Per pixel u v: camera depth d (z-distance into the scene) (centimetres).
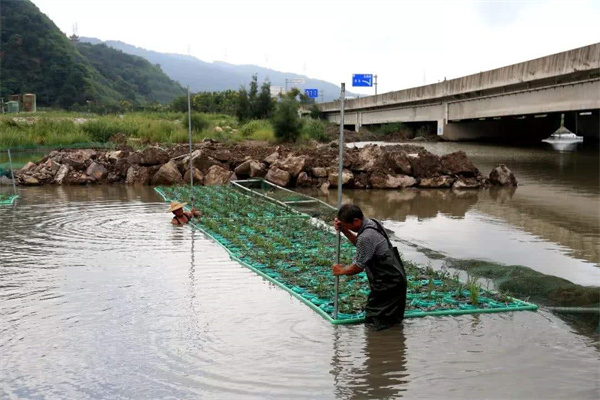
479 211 1526
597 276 889
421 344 621
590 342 634
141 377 536
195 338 631
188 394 504
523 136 4069
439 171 2072
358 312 712
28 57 9706
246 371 550
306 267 925
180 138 3216
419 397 503
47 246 1078
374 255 667
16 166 2319
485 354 596
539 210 1532
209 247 1076
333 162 2091
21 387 517
